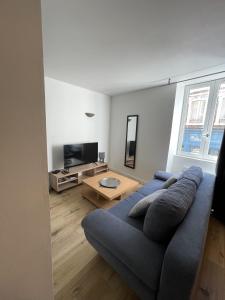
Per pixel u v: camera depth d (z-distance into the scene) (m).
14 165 0.45
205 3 1.06
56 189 2.76
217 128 2.69
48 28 1.36
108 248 1.12
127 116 3.74
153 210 1.08
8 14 0.38
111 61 2.00
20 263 0.52
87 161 3.48
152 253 0.99
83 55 1.86
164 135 3.07
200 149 2.91
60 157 3.12
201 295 1.19
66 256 1.52
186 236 0.92
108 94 3.91
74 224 1.98
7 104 0.41
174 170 3.23
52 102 2.84
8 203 0.45
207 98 2.76
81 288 1.23
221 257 1.55
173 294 0.82
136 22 1.28
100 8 1.13
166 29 1.35
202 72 2.30
